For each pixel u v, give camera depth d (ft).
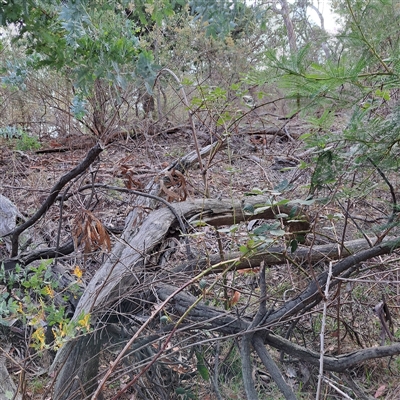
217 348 7.24
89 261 9.59
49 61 7.61
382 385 8.71
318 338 9.21
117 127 17.70
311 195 6.70
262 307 6.77
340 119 6.13
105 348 6.64
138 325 6.93
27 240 9.81
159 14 7.59
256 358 8.92
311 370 8.11
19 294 8.21
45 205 8.85
